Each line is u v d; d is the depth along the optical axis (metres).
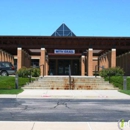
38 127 8.73
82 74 47.16
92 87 26.16
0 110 12.55
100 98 18.84
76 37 39.19
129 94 20.59
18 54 39.16
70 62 54.12
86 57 45.34
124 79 24.80
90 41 39.66
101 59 50.25
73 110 12.71
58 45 39.91
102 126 8.90
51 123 9.35
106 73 29.80
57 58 52.75
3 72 31.80
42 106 14.09
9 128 8.56
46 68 44.28
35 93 20.84
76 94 20.39
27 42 39.44
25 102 15.95
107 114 11.59
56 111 12.35
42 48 39.59
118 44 39.69
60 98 18.69
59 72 54.03
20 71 29.25
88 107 13.84
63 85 26.42
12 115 11.16
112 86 26.36
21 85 25.80
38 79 28.17
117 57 51.97
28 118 10.48
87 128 8.62
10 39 38.94
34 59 55.06
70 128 8.62
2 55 41.69
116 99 18.36
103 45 39.75
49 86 26.14
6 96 18.98
